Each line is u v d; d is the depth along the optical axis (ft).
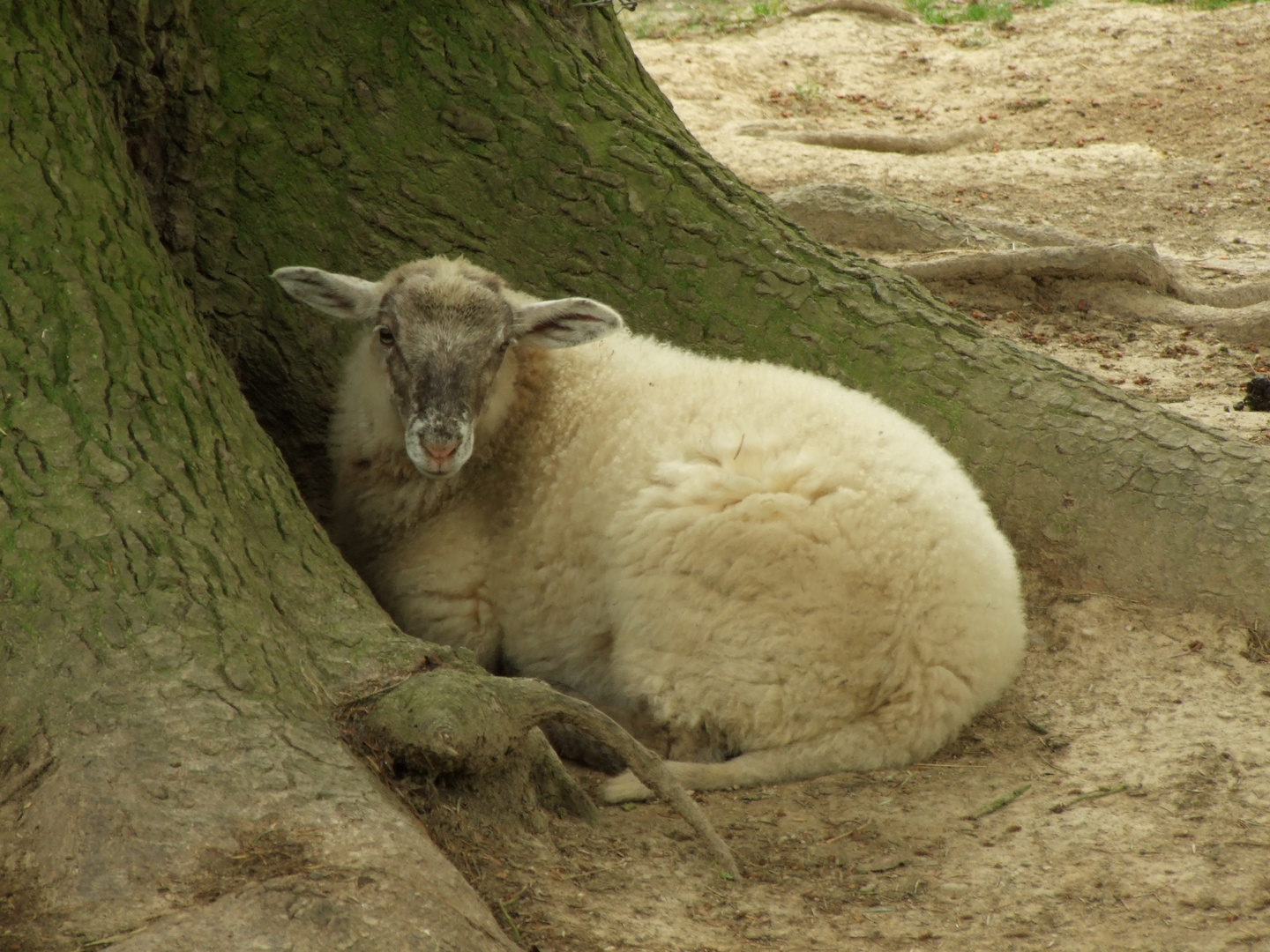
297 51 32.50
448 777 20.88
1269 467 30.76
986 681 26.53
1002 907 20.59
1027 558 31.48
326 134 32.73
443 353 27.45
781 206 63.10
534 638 29.01
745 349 33.71
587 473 27.96
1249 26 112.57
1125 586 30.50
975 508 27.22
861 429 27.22
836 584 25.43
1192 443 31.30
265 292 32.53
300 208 32.58
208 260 32.04
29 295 22.71
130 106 29.99
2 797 17.74
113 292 23.82
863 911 20.56
